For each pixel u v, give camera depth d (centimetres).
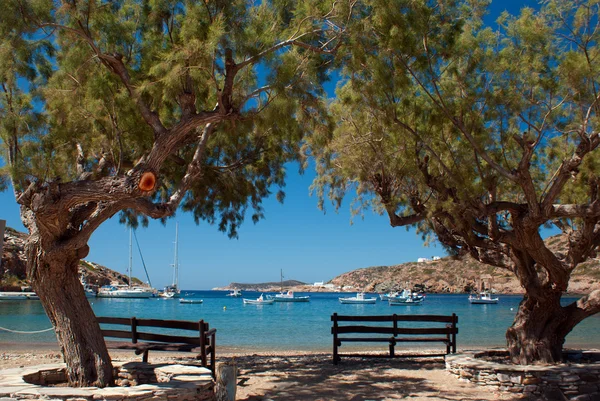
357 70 885
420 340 1343
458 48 929
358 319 1355
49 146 799
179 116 1057
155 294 11200
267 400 884
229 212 1280
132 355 1745
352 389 980
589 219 1001
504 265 1191
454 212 970
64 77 833
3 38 730
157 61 847
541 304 1104
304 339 2534
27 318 3947
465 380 1062
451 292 15550
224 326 3528
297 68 807
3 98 782
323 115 940
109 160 954
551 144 1088
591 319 3872
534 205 924
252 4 834
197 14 767
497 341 2367
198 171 853
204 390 779
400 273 18700
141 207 792
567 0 890
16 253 7675
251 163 1231
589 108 893
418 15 868
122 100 850
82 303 869
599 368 970
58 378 920
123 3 865
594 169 901
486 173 1041
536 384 952
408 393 947
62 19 779
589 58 901
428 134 1007
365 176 1045
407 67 912
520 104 940
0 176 775
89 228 820
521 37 930
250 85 890
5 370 895
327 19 839
